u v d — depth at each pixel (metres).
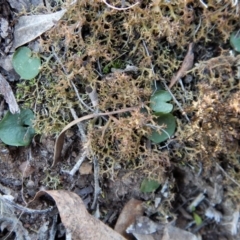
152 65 0.19
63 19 0.19
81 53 0.19
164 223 0.21
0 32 0.19
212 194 0.22
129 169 0.20
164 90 0.20
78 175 0.20
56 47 0.19
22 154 0.20
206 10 0.19
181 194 0.22
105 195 0.21
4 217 0.19
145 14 0.19
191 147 0.20
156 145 0.20
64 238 0.20
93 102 0.19
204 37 0.20
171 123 0.20
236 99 0.19
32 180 0.20
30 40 0.19
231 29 0.20
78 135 0.20
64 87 0.19
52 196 0.19
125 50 0.19
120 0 0.18
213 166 0.21
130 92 0.19
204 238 0.22
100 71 0.19
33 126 0.19
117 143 0.20
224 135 0.20
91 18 0.19
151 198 0.21
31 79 0.19
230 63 0.20
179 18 0.19
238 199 0.22
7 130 0.19
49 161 0.20
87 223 0.19
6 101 0.19
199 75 0.20
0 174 0.20
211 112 0.19
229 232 0.22
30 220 0.20
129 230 0.21
